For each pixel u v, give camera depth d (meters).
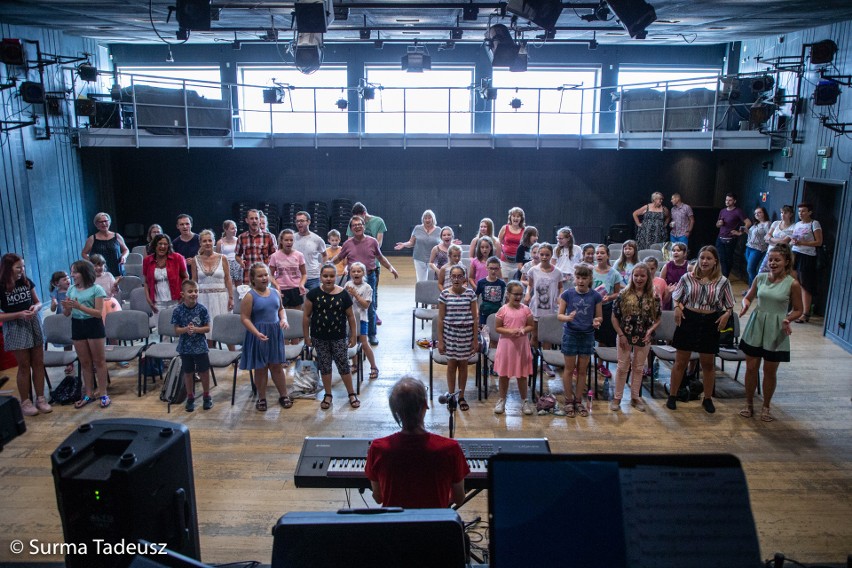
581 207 15.53
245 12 10.34
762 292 6.32
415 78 15.23
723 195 14.68
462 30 12.14
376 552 2.13
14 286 6.36
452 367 6.58
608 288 7.41
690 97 12.48
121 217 15.16
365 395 7.12
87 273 6.62
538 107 13.62
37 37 11.44
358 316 7.30
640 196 15.42
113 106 12.59
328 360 6.65
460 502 3.30
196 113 13.01
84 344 6.73
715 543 1.77
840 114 9.53
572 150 15.30
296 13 8.25
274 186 15.47
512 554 1.81
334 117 15.38
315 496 5.13
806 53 10.87
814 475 5.48
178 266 7.48
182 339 6.55
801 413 6.75
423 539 2.12
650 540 1.78
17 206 10.52
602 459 1.84
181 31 8.98
